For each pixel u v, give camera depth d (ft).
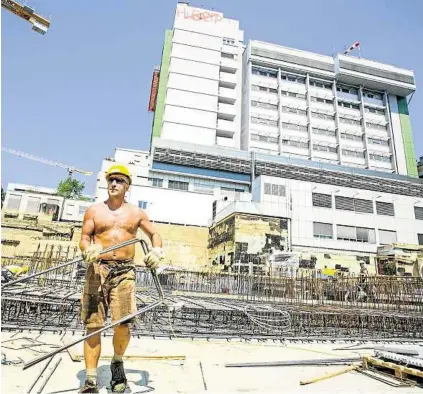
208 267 109.60
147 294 40.37
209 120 209.87
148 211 129.80
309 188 127.95
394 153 229.86
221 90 221.87
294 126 221.87
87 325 10.72
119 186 11.99
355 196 131.75
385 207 133.69
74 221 137.69
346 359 19.01
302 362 17.87
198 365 16.42
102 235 11.45
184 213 132.46
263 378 14.93
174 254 118.52
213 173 163.43
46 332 22.20
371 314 32.42
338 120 226.38
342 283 49.06
